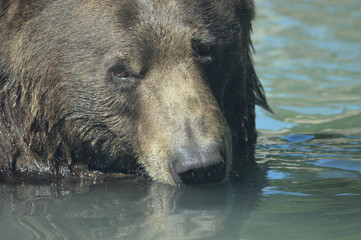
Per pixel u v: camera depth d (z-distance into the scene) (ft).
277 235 34.99
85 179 52.26
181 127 45.80
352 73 93.66
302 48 109.60
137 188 47.60
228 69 53.88
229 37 52.65
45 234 36.91
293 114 73.87
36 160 53.06
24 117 53.01
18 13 51.83
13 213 41.45
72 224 38.60
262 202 42.01
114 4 49.37
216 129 45.80
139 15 48.52
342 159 53.47
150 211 40.91
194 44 49.24
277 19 128.67
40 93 52.11
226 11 52.49
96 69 49.96
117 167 53.62
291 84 88.63
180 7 49.24
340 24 124.06
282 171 50.29
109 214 40.55
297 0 142.20
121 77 49.49
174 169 45.34
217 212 40.06
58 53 50.85
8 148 53.01
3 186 49.96
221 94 54.34
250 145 60.39
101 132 51.93
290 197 42.98
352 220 37.22
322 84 88.17
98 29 49.37
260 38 116.98
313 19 128.16
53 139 52.95
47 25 51.08
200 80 48.57
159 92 47.93
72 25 50.29
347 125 67.41
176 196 44.39
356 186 45.24
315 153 56.03
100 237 35.91
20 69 52.26
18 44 52.11
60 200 44.73
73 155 53.57
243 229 36.24
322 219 37.65
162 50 48.21
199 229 36.60
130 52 48.34
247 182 47.50
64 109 51.90
